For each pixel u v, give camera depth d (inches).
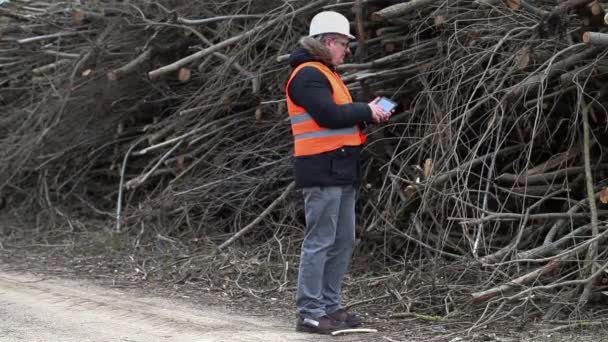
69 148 578.2
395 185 400.5
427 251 382.6
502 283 340.8
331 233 316.8
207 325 336.2
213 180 501.4
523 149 392.5
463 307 342.6
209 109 512.7
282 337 313.9
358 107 310.0
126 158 560.4
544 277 346.9
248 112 507.2
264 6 505.0
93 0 579.5
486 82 390.9
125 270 454.0
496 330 317.7
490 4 382.0
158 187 542.9
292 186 460.1
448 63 394.0
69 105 560.4
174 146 526.0
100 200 596.4
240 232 464.8
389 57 429.1
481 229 361.1
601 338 305.4
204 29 526.3
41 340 312.7
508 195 371.2
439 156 384.8
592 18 349.4
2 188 605.3
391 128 434.3
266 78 485.4
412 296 359.6
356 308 360.2
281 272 420.8
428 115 396.2
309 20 482.3
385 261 410.6
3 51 627.5
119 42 546.9
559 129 402.9
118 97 553.6
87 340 312.8
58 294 398.6
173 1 533.3
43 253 510.3
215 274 427.5
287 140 483.2
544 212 394.6
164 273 441.1
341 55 318.0
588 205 368.8
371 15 440.1
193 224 501.4
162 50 535.8
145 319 346.9
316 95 305.0
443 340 308.2
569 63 360.8
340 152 311.6
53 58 606.9
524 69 377.4
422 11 428.1
